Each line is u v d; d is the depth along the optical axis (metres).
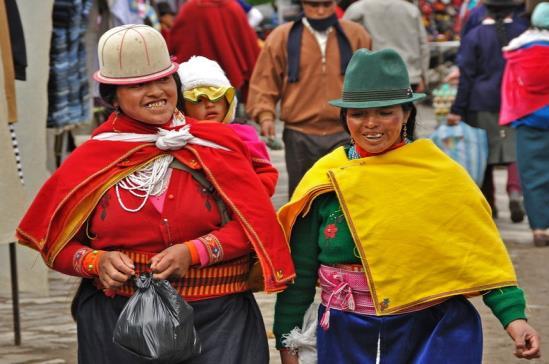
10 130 11.55
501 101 18.45
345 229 7.30
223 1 21.22
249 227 7.21
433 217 7.17
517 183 19.11
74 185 7.26
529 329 7.20
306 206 7.39
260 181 7.44
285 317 7.60
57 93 15.84
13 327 12.38
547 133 17.06
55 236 7.34
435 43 36.53
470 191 7.27
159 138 7.25
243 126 8.91
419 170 7.23
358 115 7.24
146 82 7.18
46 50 13.38
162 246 7.23
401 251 7.14
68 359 11.16
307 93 16.31
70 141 20.03
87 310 7.47
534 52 16.98
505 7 18.69
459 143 18.70
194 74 8.84
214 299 7.32
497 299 7.27
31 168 13.42
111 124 7.39
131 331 6.88
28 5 13.32
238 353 7.29
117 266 7.04
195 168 7.27
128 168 7.26
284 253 7.30
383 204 7.18
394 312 7.16
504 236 18.06
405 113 7.37
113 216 7.22
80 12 16.45
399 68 7.22
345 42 16.30
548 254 16.59
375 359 7.29
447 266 7.16
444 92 21.64
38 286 13.01
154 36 7.21
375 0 19.42
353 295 7.34
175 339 6.86
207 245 7.12
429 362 7.14
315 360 7.57
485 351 11.52
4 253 12.98
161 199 7.23
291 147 16.50
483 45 18.64
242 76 21.42
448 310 7.29
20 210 10.62
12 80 11.06
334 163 7.43
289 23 16.69
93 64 20.25
